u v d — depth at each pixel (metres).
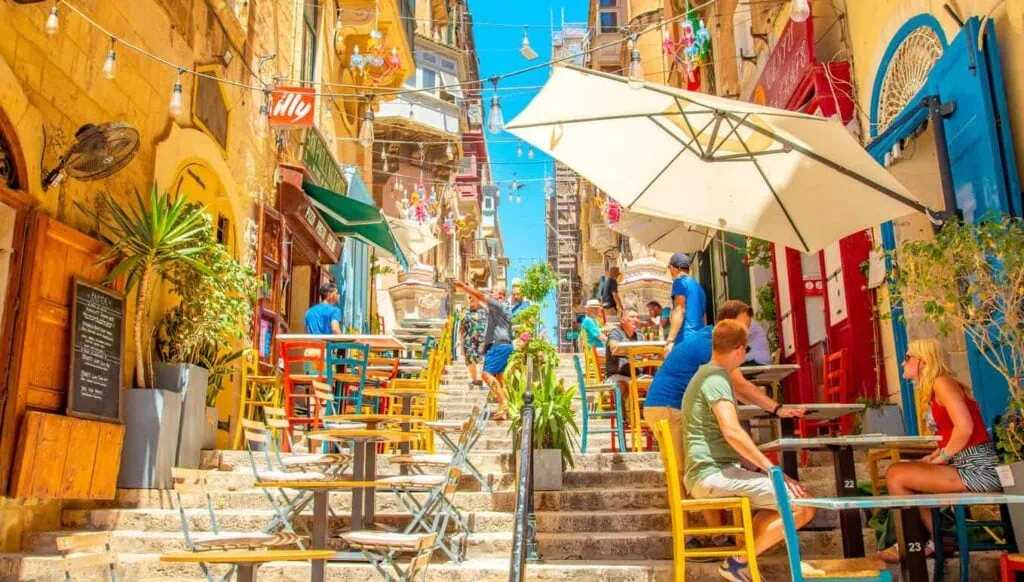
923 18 7.18
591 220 36.22
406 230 17.73
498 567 5.62
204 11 9.47
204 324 7.96
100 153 6.62
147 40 8.11
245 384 9.19
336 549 6.05
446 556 6.07
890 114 8.05
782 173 7.12
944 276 5.47
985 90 6.03
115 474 6.83
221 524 6.54
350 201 13.45
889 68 7.96
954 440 4.98
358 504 6.00
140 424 7.07
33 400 6.14
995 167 5.88
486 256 45.38
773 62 10.73
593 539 6.15
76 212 6.88
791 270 10.52
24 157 6.11
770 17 11.42
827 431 9.17
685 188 7.70
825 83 8.85
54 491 6.16
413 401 11.05
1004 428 5.30
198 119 9.28
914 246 5.65
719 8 15.44
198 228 7.87
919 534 4.20
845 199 6.91
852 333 8.48
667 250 12.66
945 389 5.10
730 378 5.45
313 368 10.41
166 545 6.25
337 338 8.93
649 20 22.48
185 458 7.49
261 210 11.23
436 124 29.00
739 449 4.84
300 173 12.34
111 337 7.02
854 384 8.39
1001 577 4.96
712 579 5.50
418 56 29.48
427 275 24.92
